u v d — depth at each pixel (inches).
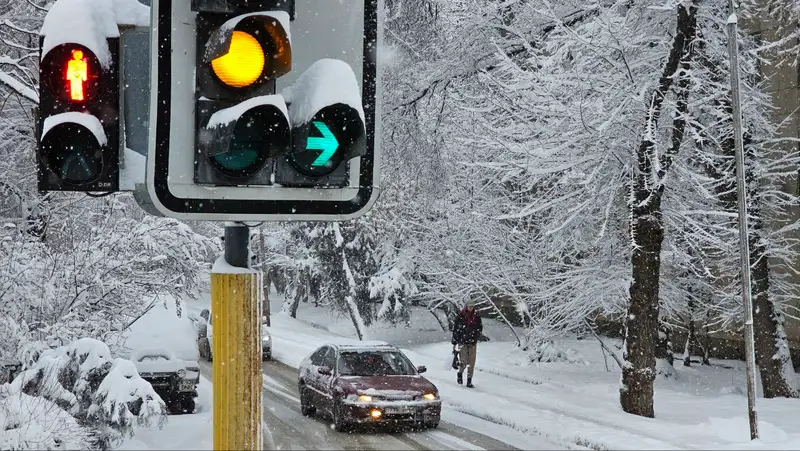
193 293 740.0
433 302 1239.5
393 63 663.8
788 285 790.5
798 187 818.2
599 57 570.9
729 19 472.4
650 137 529.0
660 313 849.5
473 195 792.9
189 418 486.9
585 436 473.7
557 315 776.3
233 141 136.8
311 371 601.0
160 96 136.6
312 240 1338.6
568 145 563.2
